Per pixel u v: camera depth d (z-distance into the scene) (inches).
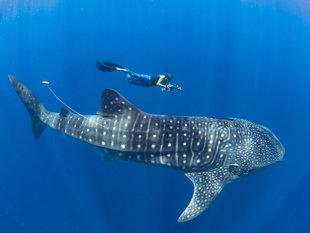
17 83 251.6
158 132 199.6
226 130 213.8
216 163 212.1
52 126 235.0
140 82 245.6
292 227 295.0
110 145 203.0
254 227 291.4
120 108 204.4
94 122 209.9
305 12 620.4
